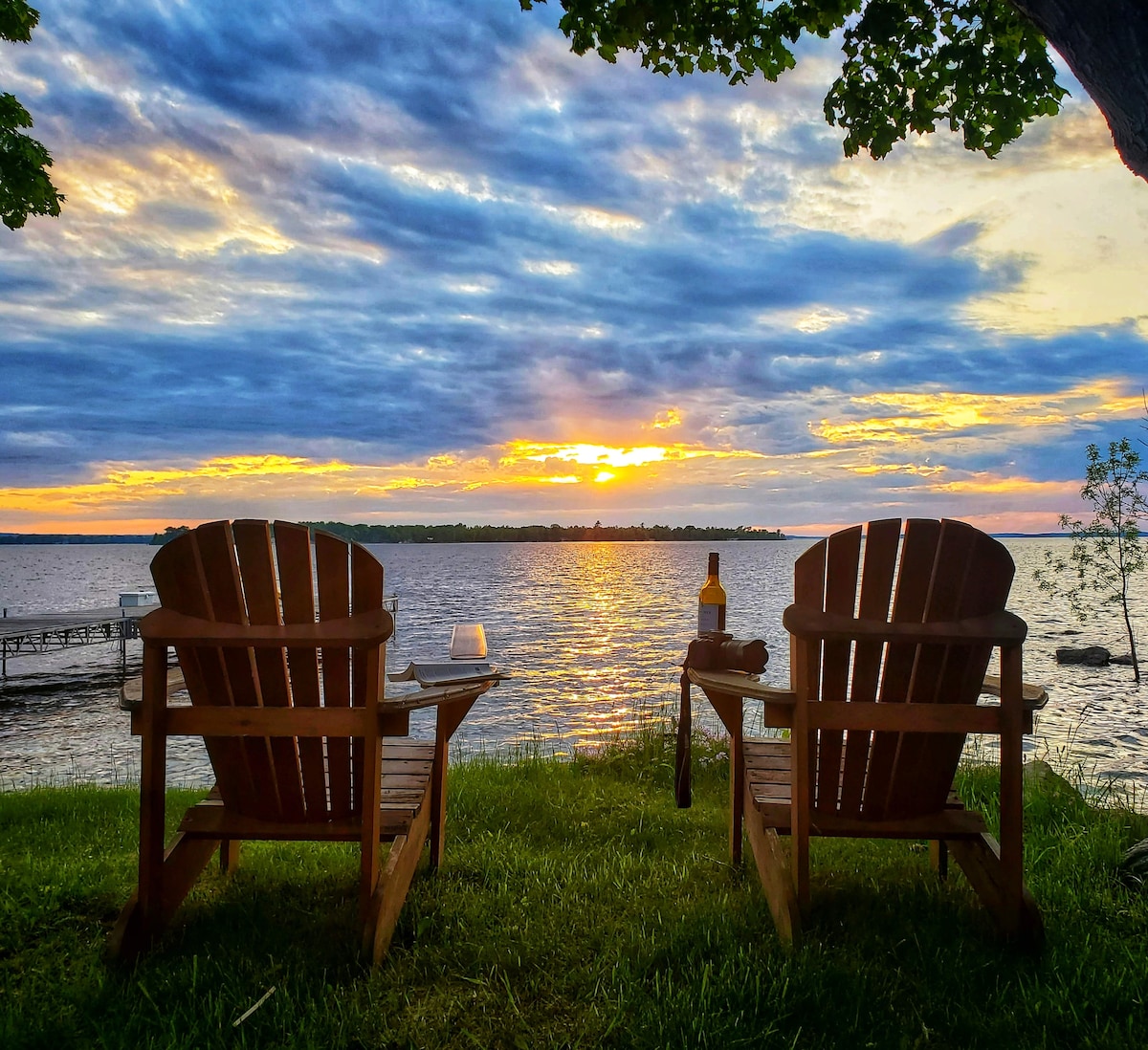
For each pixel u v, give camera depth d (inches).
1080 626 1237.7
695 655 130.4
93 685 876.0
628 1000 87.4
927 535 100.7
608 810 177.6
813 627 100.0
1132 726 489.4
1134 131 64.4
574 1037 83.1
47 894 116.9
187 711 98.5
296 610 99.3
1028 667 794.2
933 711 100.7
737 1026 81.7
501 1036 83.2
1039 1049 79.4
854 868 133.2
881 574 102.2
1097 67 64.6
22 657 1137.4
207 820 107.9
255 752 104.4
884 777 109.6
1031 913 99.5
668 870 133.3
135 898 99.3
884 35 132.1
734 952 97.3
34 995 89.9
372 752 98.0
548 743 448.8
